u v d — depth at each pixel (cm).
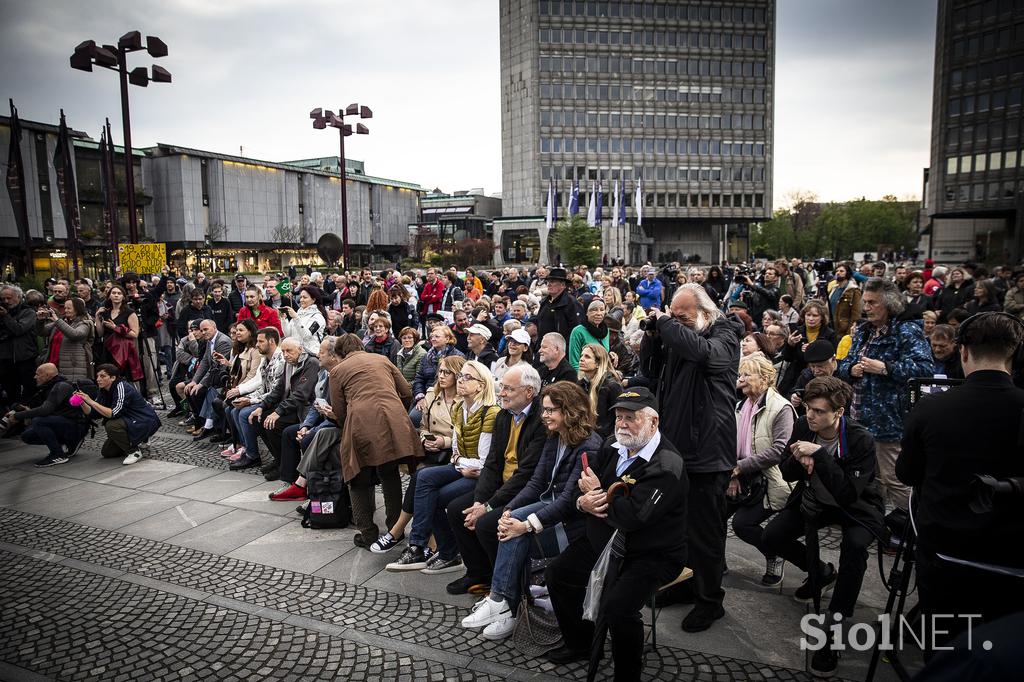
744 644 378
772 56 8081
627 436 335
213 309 1284
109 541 548
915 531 306
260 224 6362
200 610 432
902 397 508
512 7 7956
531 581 410
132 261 1577
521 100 7931
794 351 695
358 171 8481
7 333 951
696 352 377
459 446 507
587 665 363
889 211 9962
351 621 416
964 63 6431
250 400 755
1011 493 248
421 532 492
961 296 1171
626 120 7875
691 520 396
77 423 789
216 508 627
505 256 7144
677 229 8544
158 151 5644
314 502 570
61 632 406
